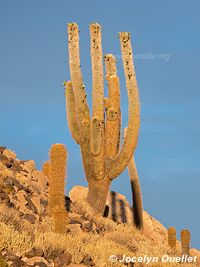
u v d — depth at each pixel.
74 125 35.78
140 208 38.22
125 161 33.03
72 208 27.66
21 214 21.69
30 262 15.64
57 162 22.62
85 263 17.88
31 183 26.47
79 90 34.44
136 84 33.09
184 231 30.19
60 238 19.81
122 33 33.25
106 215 37.06
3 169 25.55
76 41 34.84
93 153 32.97
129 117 32.97
